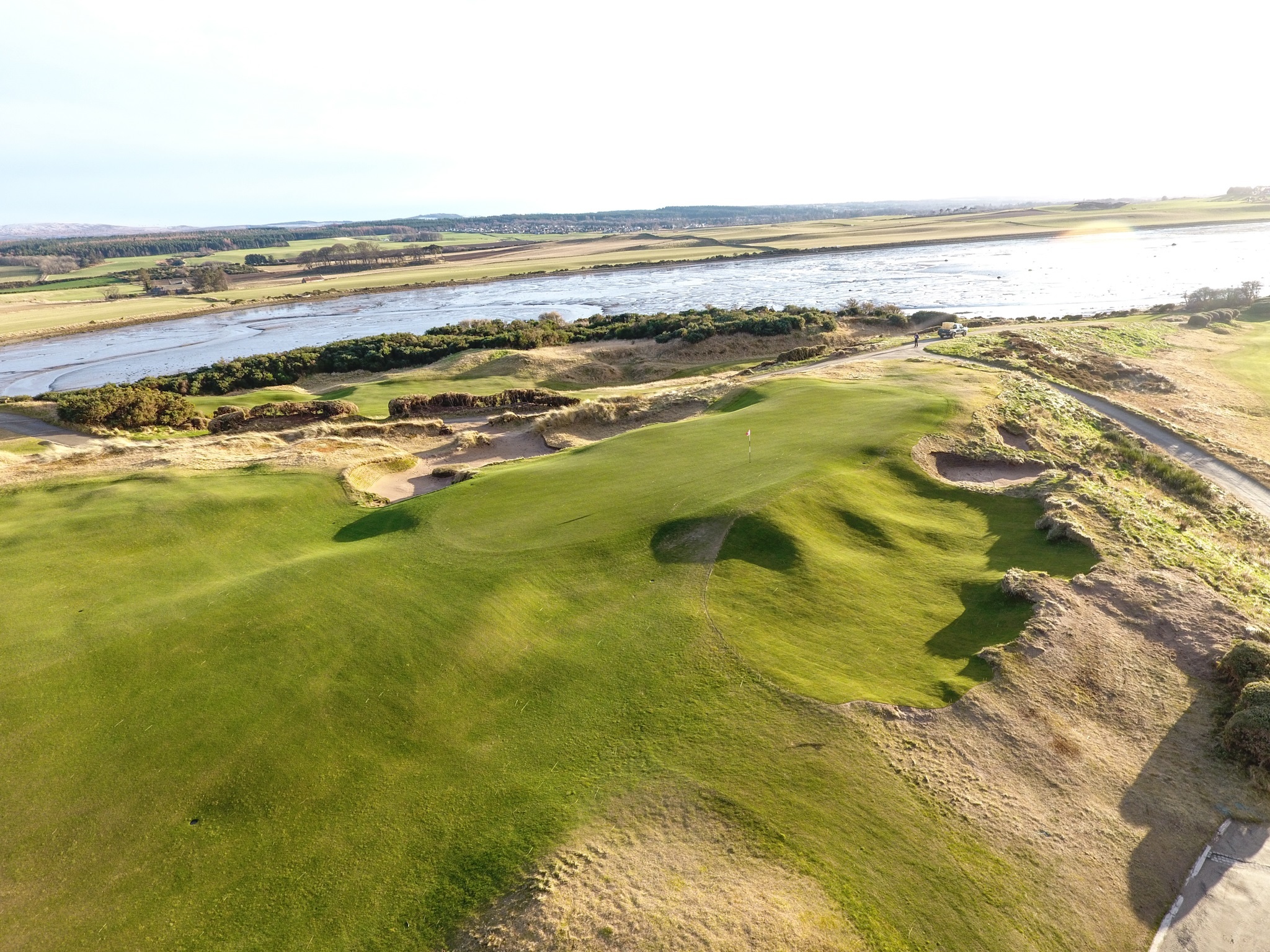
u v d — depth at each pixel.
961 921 11.73
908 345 72.50
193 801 13.91
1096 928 11.86
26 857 12.71
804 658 18.16
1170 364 64.56
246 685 16.86
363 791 14.23
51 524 26.98
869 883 12.25
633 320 104.31
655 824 13.24
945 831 13.39
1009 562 23.70
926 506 27.77
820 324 93.94
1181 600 21.05
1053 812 14.12
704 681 17.09
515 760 14.94
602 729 15.73
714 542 23.20
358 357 88.31
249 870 12.60
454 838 13.12
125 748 15.00
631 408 48.44
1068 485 28.88
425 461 41.06
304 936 11.48
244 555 25.22
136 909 11.91
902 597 21.38
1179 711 17.12
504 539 24.39
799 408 39.94
